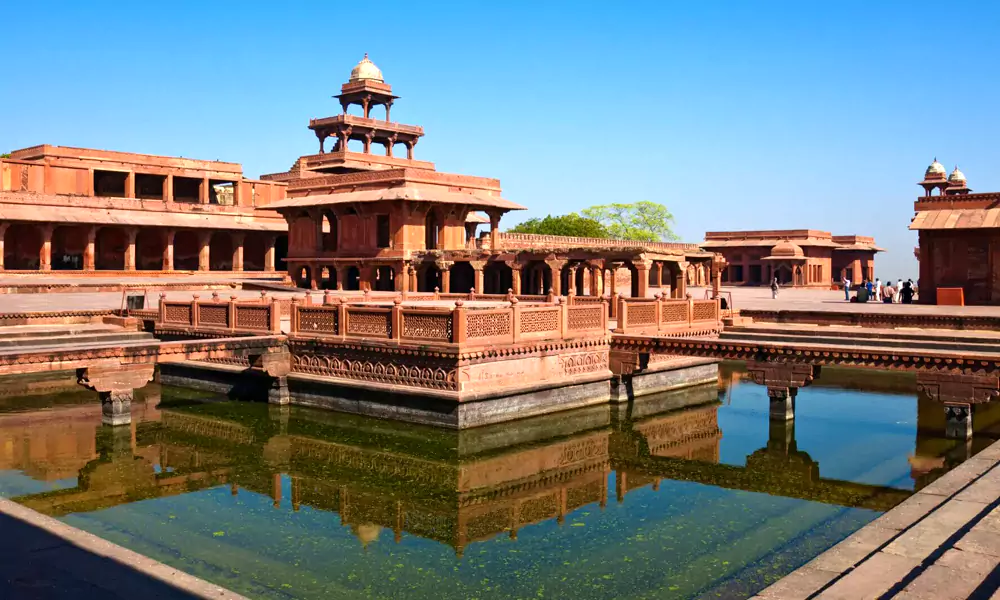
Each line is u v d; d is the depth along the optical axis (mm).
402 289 35125
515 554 9477
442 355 14422
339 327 16281
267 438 15117
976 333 19828
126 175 46656
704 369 20781
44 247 38656
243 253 49531
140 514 10836
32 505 11172
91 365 14922
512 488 12312
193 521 10570
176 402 17938
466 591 8375
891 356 14523
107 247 44594
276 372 16922
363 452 14188
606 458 14156
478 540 9977
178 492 11914
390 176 36469
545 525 10570
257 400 17922
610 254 29562
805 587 6207
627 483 12633
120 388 15297
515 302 15461
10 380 20484
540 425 15828
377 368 15617
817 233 60594
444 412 14547
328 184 39281
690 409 18016
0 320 21359
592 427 16328
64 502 11328
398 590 8391
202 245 45125
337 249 38156
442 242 37281
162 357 15617
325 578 8688
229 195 50719
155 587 6250
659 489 12258
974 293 27547
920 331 20672
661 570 8922
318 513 11008
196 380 19500
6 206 38312
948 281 27969
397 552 9531
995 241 27047
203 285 37406
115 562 6754
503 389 15062
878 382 21547
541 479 12836
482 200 37719
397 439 14945
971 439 14383
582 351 16938
